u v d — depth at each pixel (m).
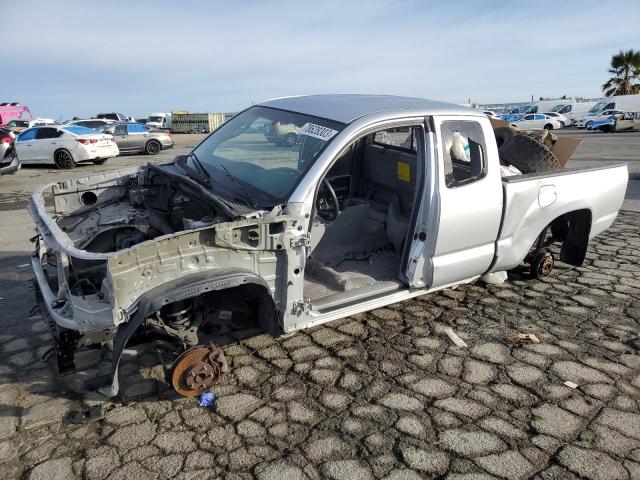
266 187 3.53
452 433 2.98
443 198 3.83
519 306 4.73
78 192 4.40
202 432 2.96
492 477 2.65
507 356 3.85
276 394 3.33
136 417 3.09
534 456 2.81
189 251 2.90
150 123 48.34
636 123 33.31
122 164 17.66
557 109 45.12
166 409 3.17
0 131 12.66
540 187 4.53
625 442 2.93
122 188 4.53
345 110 3.88
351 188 5.18
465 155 4.06
